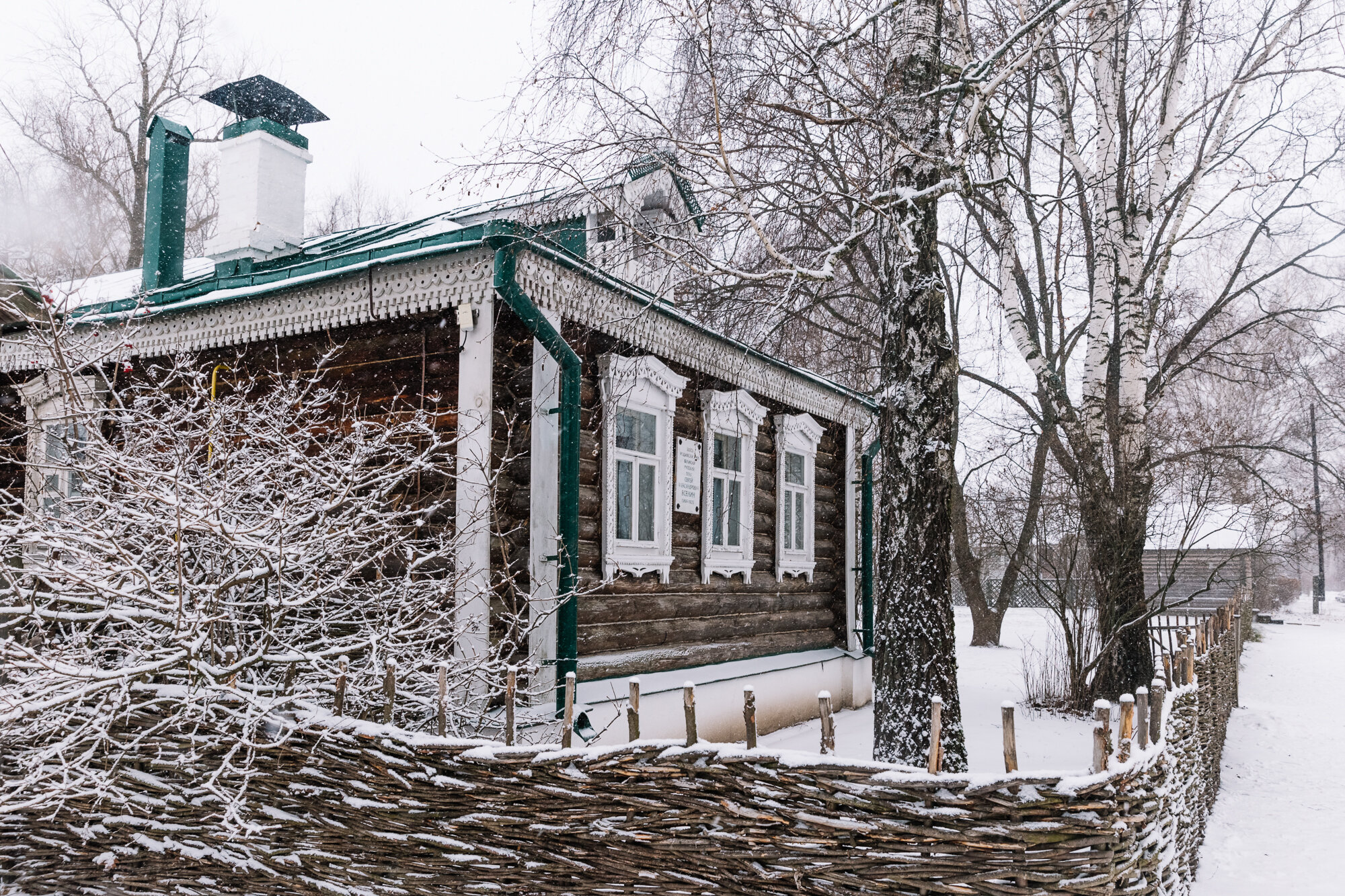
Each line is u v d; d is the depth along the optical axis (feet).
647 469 25.68
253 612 17.81
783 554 33.68
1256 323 52.21
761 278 20.84
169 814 15.83
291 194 34.53
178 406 18.71
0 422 25.46
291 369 23.65
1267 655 67.77
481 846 13.66
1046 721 34.73
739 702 28.89
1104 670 36.96
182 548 14.94
